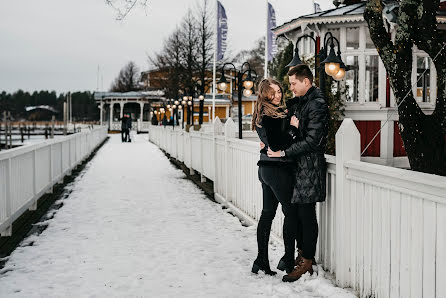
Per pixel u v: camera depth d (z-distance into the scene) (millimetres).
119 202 7664
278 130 3570
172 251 4723
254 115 3855
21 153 5809
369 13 4773
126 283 3781
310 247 3717
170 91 38719
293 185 3721
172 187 9375
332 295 3357
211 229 5691
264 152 3795
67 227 5844
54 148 8992
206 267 4184
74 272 4074
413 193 2637
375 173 3021
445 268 2412
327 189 3846
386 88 10492
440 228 2445
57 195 8406
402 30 4543
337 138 3525
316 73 10172
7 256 4586
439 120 4453
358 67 11086
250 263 4285
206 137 9047
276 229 5031
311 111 3447
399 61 4605
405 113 4594
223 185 7398
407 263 2738
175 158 15469
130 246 4926
